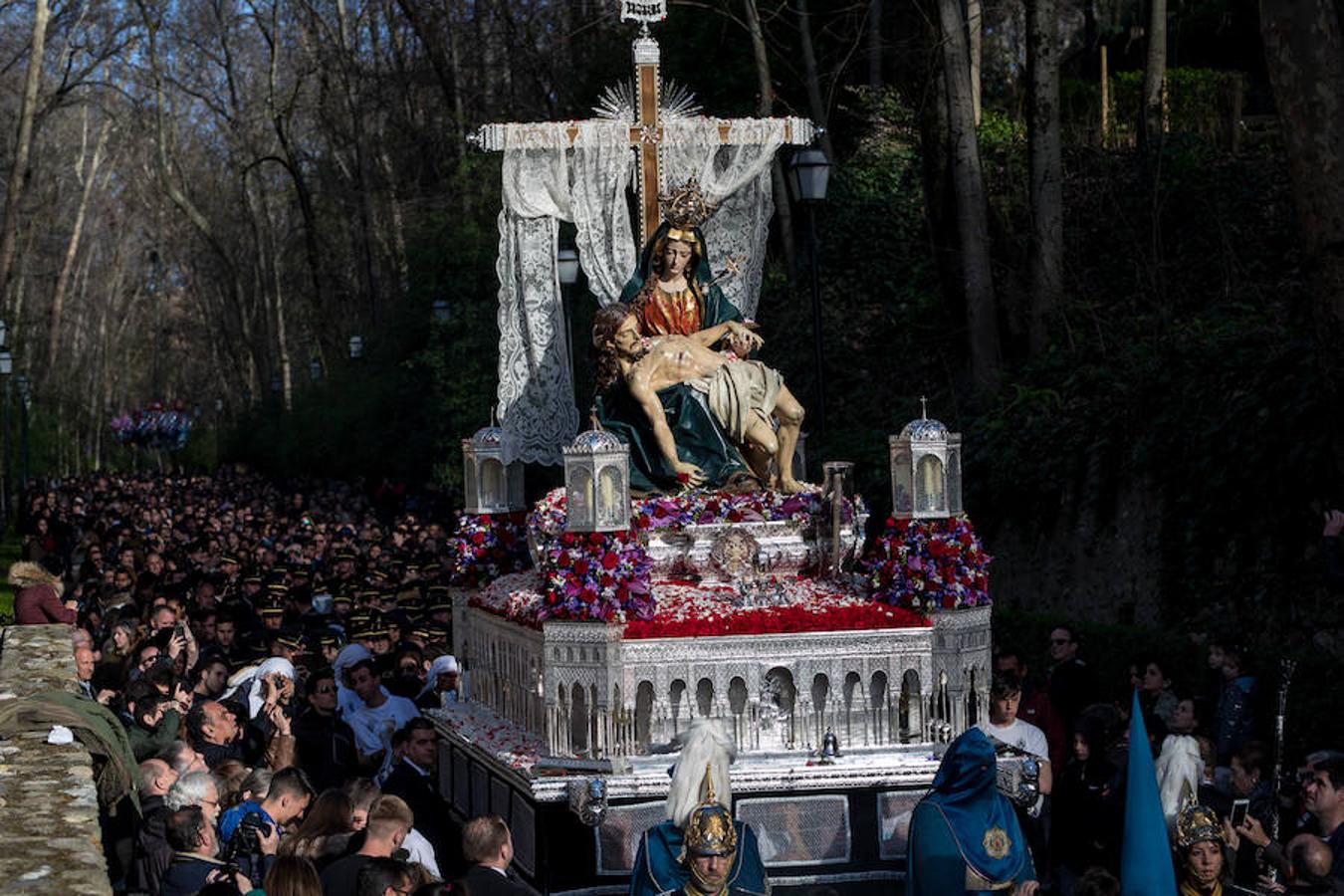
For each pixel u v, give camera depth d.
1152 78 23.80
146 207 93.06
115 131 89.50
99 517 43.59
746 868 8.20
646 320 12.60
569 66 35.06
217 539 31.02
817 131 13.67
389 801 8.35
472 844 8.43
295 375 80.38
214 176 83.38
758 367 12.30
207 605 17.78
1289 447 14.38
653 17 13.58
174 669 13.98
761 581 11.53
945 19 21.50
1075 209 24.09
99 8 62.94
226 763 10.11
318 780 12.40
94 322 104.44
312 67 58.44
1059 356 20.17
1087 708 10.93
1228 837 8.93
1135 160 23.98
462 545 13.99
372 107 55.19
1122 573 16.75
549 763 10.40
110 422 103.38
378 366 50.16
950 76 21.59
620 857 10.37
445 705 13.32
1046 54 20.78
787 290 26.95
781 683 10.84
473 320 37.53
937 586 10.98
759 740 10.80
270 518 39.72
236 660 16.67
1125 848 7.29
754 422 12.16
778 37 30.67
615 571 10.50
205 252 85.81
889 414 23.70
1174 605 15.71
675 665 10.66
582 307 27.77
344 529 32.91
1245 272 20.39
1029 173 21.12
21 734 10.72
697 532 11.61
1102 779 10.59
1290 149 13.32
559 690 10.60
